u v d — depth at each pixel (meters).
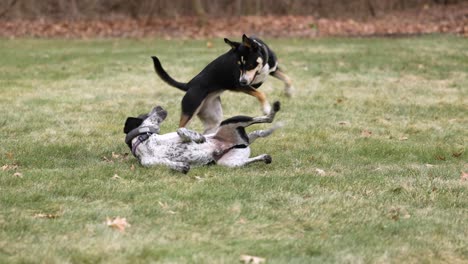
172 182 8.05
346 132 11.30
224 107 13.31
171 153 8.56
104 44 24.17
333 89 15.31
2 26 29.09
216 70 9.26
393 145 10.20
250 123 8.54
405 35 25.88
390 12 33.81
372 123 12.07
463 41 23.16
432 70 17.75
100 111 12.84
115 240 6.14
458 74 17.22
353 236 6.37
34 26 29.16
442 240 6.30
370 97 14.39
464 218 6.96
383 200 7.50
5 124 11.52
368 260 5.80
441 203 7.46
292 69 18.02
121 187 7.82
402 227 6.62
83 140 10.46
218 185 7.89
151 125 8.80
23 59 20.02
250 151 9.62
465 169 9.07
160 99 14.19
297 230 6.56
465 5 35.06
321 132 11.13
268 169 8.82
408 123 12.10
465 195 7.76
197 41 24.73
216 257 5.80
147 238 6.23
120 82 16.17
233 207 7.12
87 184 7.93
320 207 7.20
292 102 13.80
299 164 9.13
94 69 18.17
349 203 7.35
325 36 26.17
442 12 33.12
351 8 33.12
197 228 6.56
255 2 32.28
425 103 13.81
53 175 8.30
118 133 11.03
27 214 6.91
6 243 6.04
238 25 29.09
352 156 9.70
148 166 8.59
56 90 15.08
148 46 23.30
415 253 6.01
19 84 15.80
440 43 22.75
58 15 31.27
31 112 12.59
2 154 9.48
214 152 8.71
